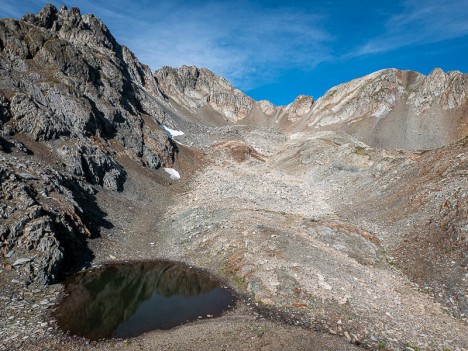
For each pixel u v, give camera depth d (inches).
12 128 1824.6
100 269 1215.6
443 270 1077.1
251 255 1249.4
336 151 3297.2
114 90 3189.0
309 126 7642.7
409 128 6146.7
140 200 2092.8
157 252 1444.4
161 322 855.7
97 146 2174.0
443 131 5802.2
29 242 1042.7
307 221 1648.6
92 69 3097.9
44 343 719.1
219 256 1333.7
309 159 3484.3
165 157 3065.9
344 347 745.0
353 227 1551.4
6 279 944.9
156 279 1163.9
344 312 918.4
